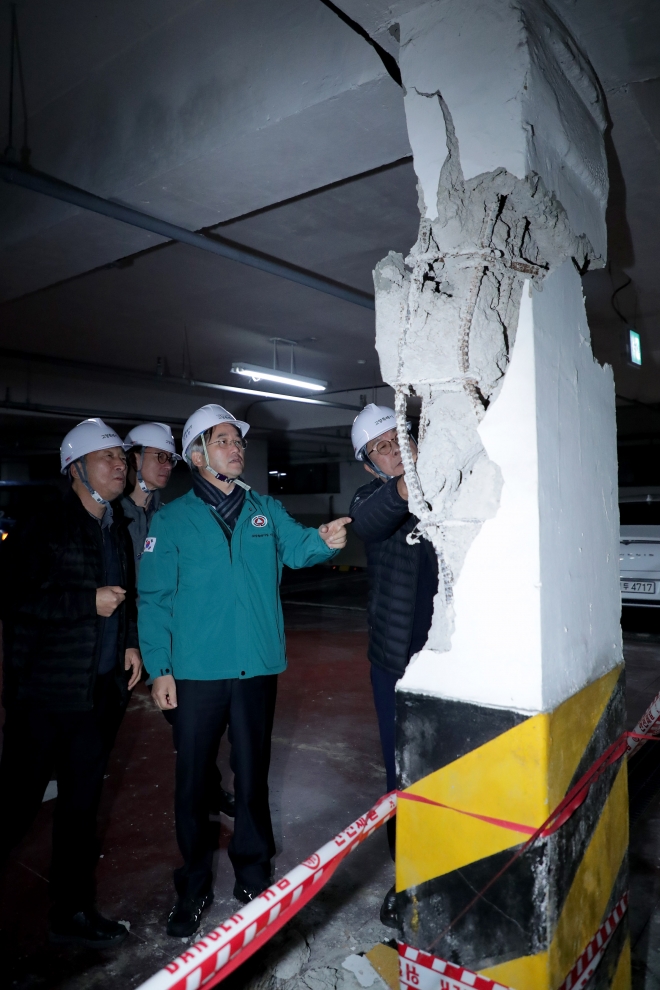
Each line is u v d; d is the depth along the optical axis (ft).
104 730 6.89
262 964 6.20
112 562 7.18
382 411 7.63
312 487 52.54
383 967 6.10
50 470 59.11
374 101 8.11
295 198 13.66
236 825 7.08
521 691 4.40
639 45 6.65
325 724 13.24
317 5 8.18
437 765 4.71
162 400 36.11
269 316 22.47
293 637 22.56
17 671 6.46
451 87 5.16
